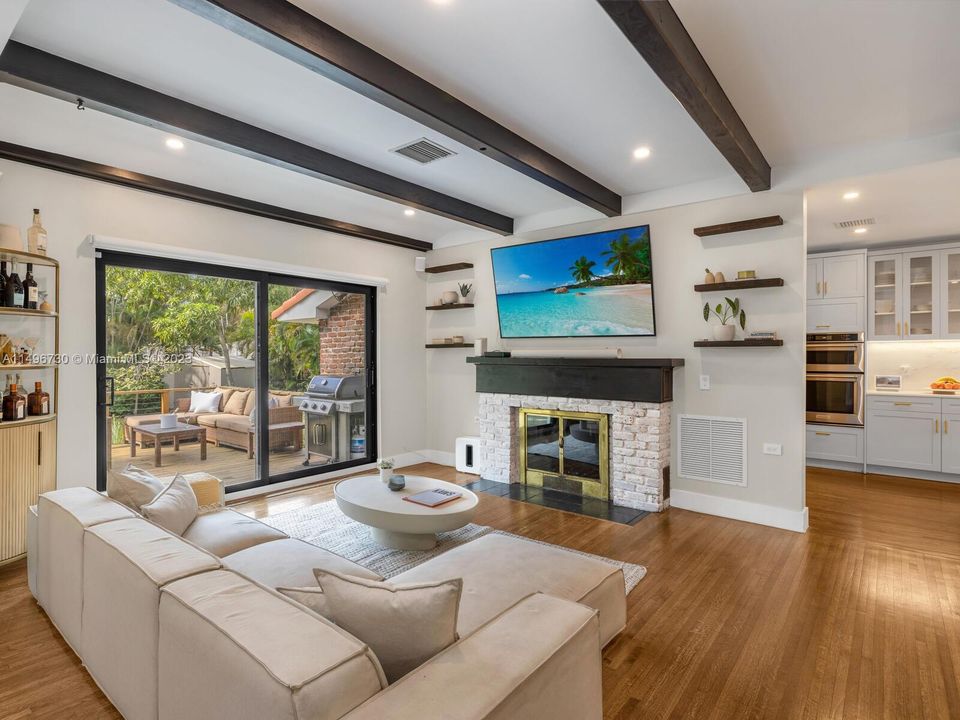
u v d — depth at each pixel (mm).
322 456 5152
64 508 2189
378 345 5570
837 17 2064
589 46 2248
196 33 2127
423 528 3016
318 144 3275
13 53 2170
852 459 5508
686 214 4168
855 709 1862
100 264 3670
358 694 1054
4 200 3188
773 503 3826
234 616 1241
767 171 3658
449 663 1183
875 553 3299
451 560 2240
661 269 4301
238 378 4504
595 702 1451
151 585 1472
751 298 3898
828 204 4062
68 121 2867
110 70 2400
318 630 1179
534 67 2414
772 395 3828
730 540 3527
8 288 3012
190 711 1274
